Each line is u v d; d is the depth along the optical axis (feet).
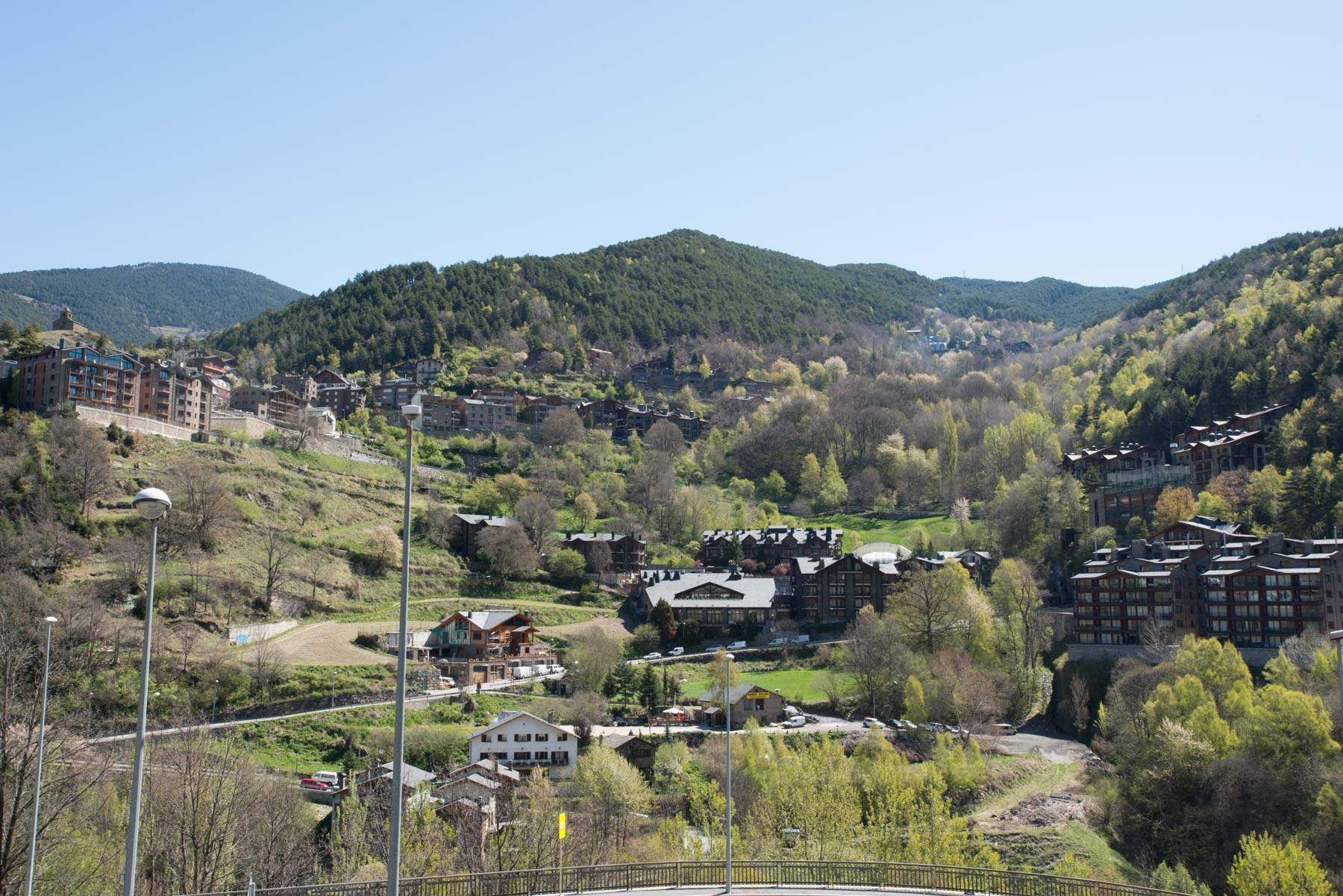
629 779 335.88
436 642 523.29
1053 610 581.12
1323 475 560.20
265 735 393.29
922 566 634.84
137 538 494.18
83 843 190.60
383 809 262.47
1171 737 347.56
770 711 459.73
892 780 316.60
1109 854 329.31
